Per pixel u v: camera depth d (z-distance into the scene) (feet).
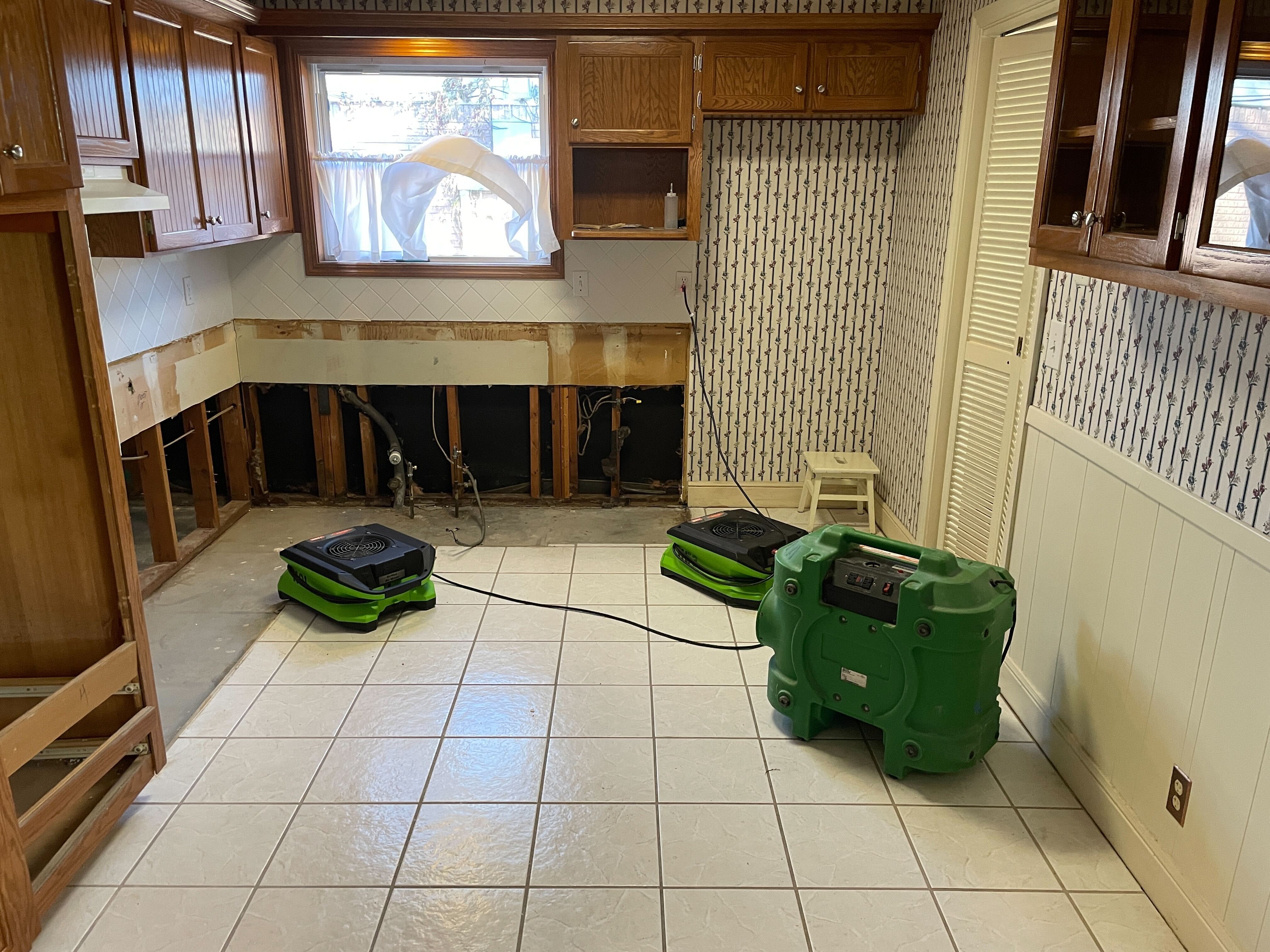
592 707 9.84
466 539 14.48
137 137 9.77
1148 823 7.38
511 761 8.89
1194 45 5.35
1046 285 9.49
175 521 14.02
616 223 14.42
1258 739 6.07
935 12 13.15
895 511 14.64
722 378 15.53
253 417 15.38
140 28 9.81
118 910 7.04
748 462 15.93
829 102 13.15
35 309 7.20
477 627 11.62
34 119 6.50
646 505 15.96
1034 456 9.66
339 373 15.12
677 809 8.23
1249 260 4.91
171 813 8.11
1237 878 6.25
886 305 15.11
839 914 7.06
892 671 8.50
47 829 7.48
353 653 10.93
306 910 7.04
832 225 14.76
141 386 12.02
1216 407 6.63
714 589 12.50
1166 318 7.29
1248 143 4.96
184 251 11.11
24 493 7.59
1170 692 7.11
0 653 7.99
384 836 7.86
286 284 14.70
